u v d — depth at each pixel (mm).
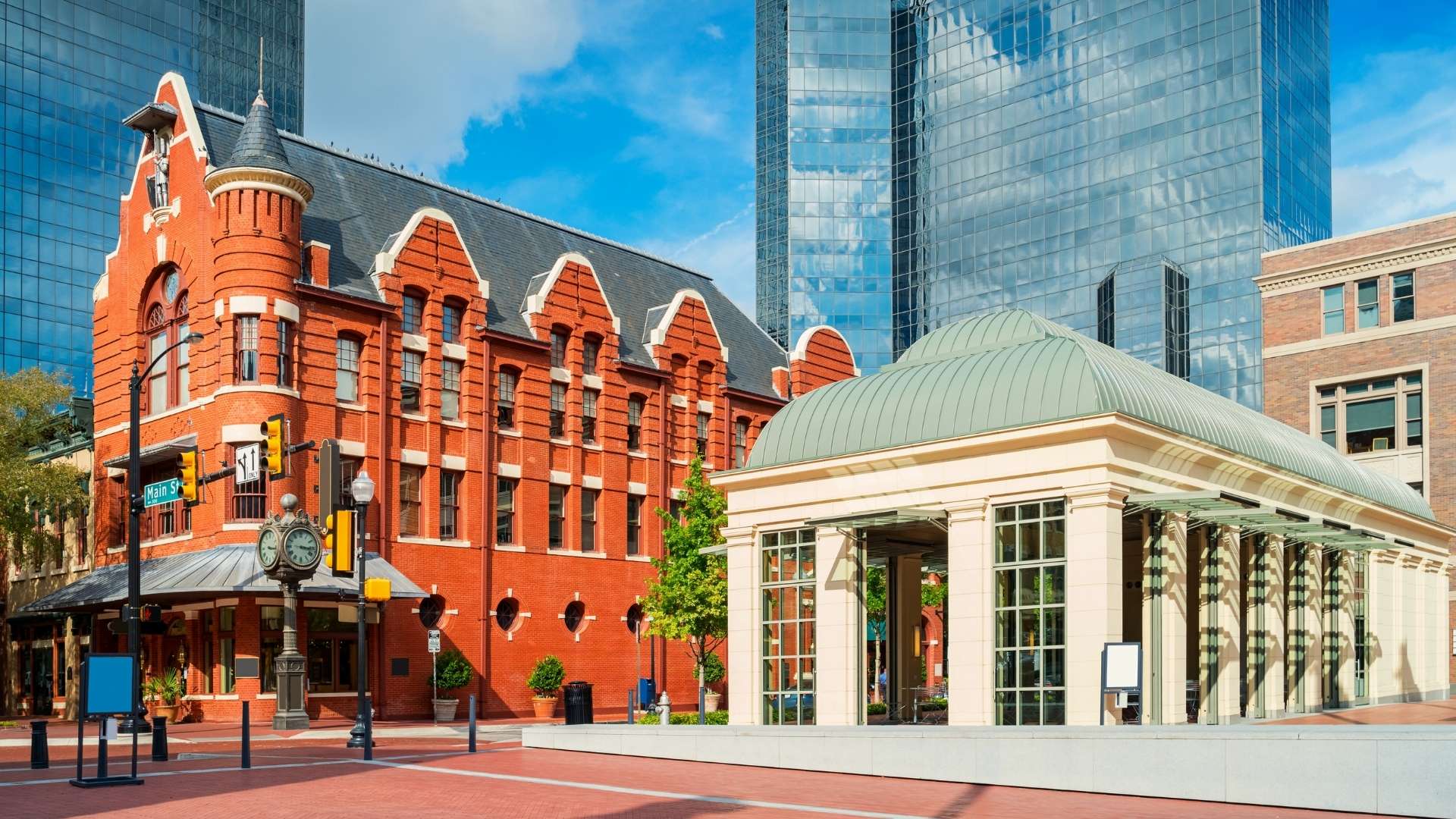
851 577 29531
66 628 50031
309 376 41031
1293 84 101750
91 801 17797
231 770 22406
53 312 108875
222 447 39344
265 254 39969
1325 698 37250
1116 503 25312
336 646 41344
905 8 123125
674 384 55312
